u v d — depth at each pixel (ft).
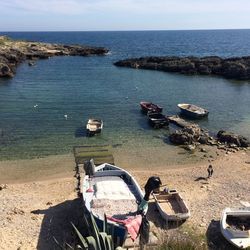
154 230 73.15
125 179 84.79
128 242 61.52
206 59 328.08
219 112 177.47
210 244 69.31
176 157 119.96
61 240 70.90
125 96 206.80
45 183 98.73
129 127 148.05
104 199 73.20
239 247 65.57
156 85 244.63
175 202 82.99
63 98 197.67
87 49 447.01
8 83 239.30
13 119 155.22
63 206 84.74
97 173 84.33
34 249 68.13
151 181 50.80
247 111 180.04
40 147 124.06
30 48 402.31
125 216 67.46
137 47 634.02
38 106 178.50
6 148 122.52
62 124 149.69
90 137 134.82
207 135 139.64
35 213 81.20
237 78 281.54
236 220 73.87
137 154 121.08
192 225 76.38
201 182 100.17
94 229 43.45
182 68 305.94
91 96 204.54
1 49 342.64
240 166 113.29
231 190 94.89
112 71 307.37
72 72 295.69
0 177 102.32
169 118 158.61
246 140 133.80
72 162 112.78
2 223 76.33
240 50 586.04
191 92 223.71
